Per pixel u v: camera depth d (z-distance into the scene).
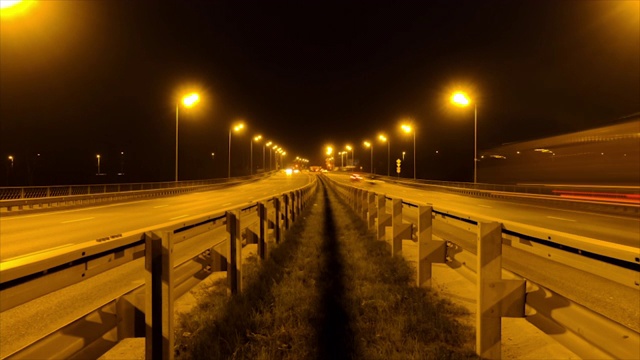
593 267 3.01
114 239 3.04
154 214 22.84
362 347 4.50
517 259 10.27
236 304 5.70
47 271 2.47
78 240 13.92
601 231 16.58
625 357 2.60
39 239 14.14
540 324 3.70
